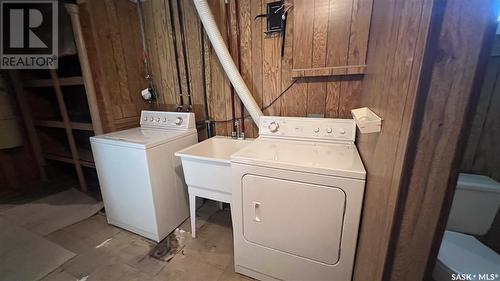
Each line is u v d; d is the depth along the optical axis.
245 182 1.23
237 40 1.79
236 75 1.72
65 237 1.79
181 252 1.62
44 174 2.86
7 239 1.77
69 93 2.62
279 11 1.60
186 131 1.93
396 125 0.68
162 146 1.68
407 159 0.62
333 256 1.12
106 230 1.88
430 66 0.55
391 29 0.83
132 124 2.25
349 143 1.43
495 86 1.15
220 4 1.78
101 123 2.02
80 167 2.43
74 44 1.87
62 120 2.41
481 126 1.22
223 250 1.64
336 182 1.03
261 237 1.27
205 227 1.92
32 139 2.72
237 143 1.92
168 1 2.01
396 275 0.74
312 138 1.51
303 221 1.14
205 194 1.65
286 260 1.24
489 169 1.24
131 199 1.74
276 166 1.13
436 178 0.62
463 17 0.51
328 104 1.63
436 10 0.52
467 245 1.15
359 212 1.03
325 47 1.48
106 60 1.98
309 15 1.47
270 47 1.71
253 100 1.75
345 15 1.38
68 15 1.79
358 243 1.08
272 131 1.61
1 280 1.39
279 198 1.17
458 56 0.53
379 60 1.01
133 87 2.23
